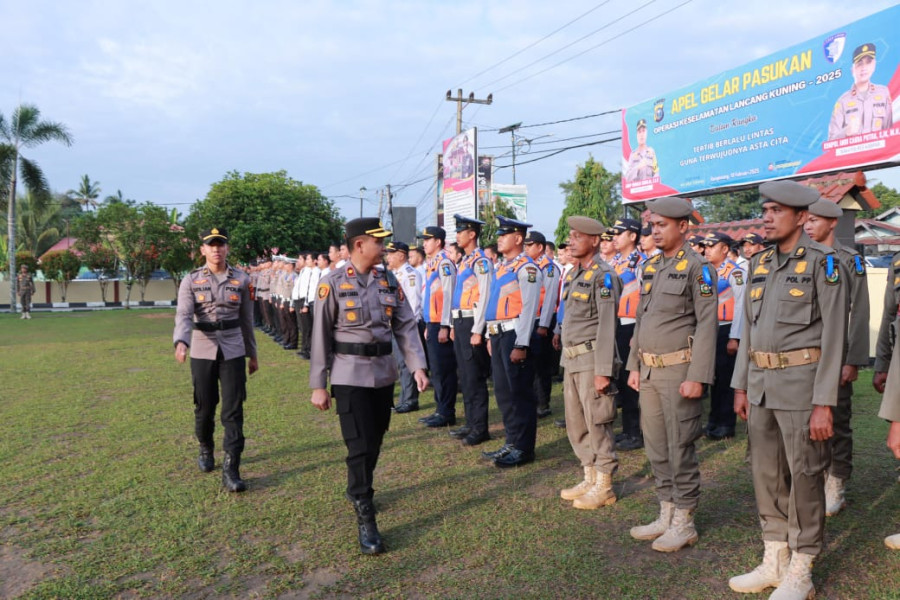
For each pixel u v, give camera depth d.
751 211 28.42
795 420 2.88
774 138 9.67
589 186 21.05
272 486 4.59
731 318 5.71
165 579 3.23
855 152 8.52
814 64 8.99
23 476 4.83
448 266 6.28
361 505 3.57
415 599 3.00
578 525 3.83
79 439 5.87
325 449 5.50
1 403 7.46
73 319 22.41
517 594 3.02
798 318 2.89
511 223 5.04
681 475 3.49
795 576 2.89
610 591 3.04
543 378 6.77
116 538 3.72
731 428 5.79
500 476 4.78
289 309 12.55
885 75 8.09
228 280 4.75
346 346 3.71
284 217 24.97
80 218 29.28
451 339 6.29
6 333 16.77
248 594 3.08
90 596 3.07
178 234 28.94
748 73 10.05
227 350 4.67
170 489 4.52
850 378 3.77
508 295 4.98
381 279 3.90
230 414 4.61
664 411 3.56
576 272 4.30
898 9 7.92
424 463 5.14
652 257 3.74
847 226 9.83
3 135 27.78
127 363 10.70
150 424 6.40
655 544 3.47
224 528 3.85
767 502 3.06
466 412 5.87
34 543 3.68
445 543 3.60
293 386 8.45
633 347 3.75
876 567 3.20
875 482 4.44
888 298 4.29
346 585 3.15
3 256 32.66
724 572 3.21
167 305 33.44
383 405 3.80
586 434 4.25
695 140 11.19
